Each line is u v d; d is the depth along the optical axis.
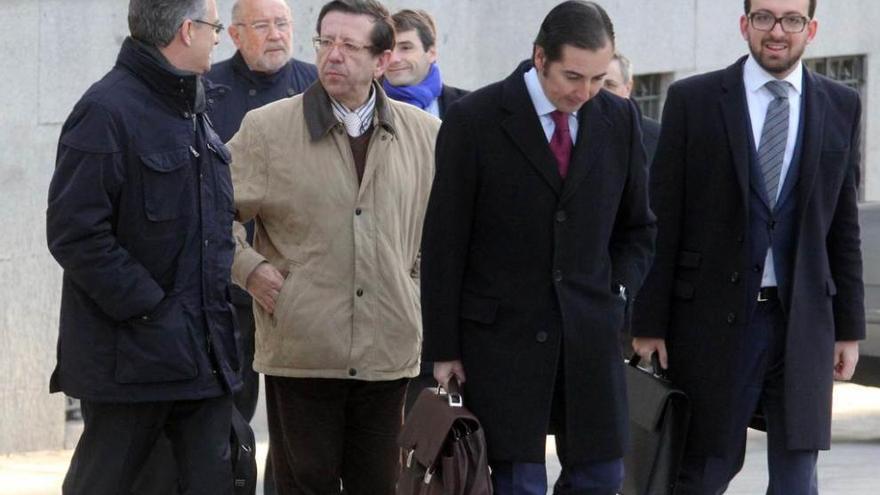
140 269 12.44
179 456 13.03
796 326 14.24
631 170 13.11
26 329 21.23
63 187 12.32
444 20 25.86
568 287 12.86
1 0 20.69
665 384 14.47
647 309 14.59
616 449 13.09
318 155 14.23
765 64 14.18
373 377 14.23
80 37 21.42
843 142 14.38
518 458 12.88
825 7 32.31
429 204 12.91
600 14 12.34
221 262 12.86
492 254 12.91
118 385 12.52
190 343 12.63
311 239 14.23
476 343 12.92
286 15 18.00
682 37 29.78
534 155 12.75
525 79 12.88
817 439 14.30
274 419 14.81
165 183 12.52
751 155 14.24
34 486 19.80
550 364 12.88
